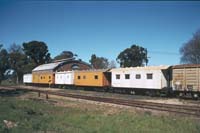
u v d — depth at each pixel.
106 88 48.06
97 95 40.38
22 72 107.81
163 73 36.47
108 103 28.42
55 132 13.93
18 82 107.19
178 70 34.44
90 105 26.83
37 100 31.25
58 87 66.81
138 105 25.48
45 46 117.00
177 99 33.00
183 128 14.73
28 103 26.94
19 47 116.62
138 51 95.88
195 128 14.70
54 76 68.12
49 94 41.72
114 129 14.24
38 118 17.81
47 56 118.81
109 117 17.84
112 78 45.84
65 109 23.62
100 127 14.83
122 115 18.70
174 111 21.16
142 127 14.77
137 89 40.91
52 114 20.38
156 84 37.12
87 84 52.47
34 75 80.44
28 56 115.81
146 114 19.81
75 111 22.34
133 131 13.91
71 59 83.69
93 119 17.38
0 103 25.14
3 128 13.74
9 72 107.69
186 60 76.19
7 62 103.81
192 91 32.41
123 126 15.00
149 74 38.34
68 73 60.22
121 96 38.19
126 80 42.53
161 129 14.54
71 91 51.09
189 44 75.56
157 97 36.31
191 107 22.92
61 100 32.34
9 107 22.16
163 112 21.34
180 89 33.91
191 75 32.62
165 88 36.03
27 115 18.47
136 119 17.00
